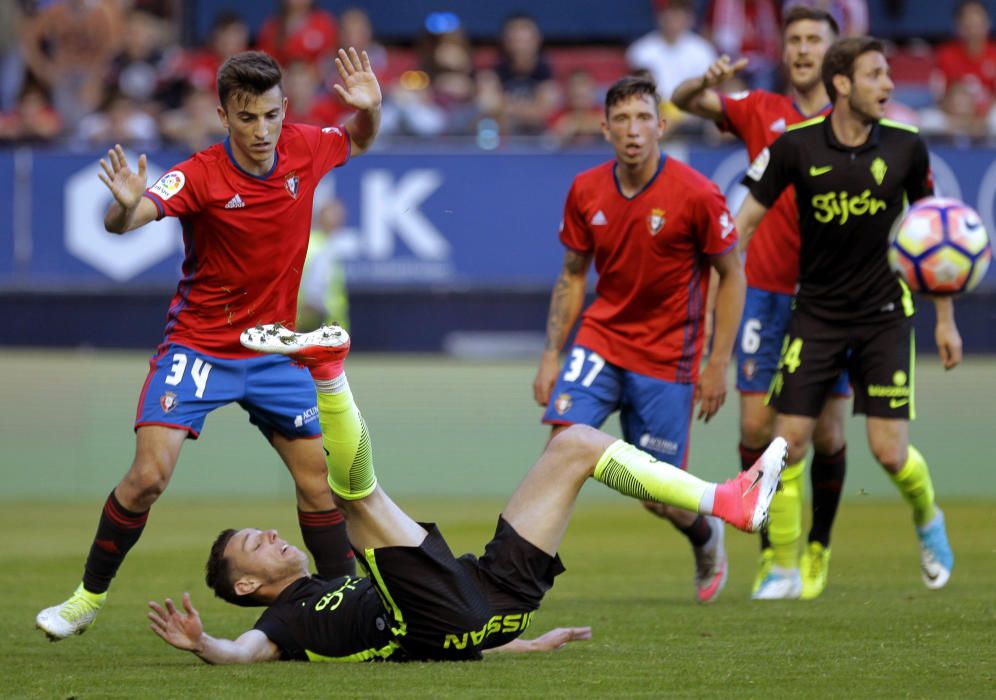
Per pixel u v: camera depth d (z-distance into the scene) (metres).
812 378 21.89
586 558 27.94
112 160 16.84
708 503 15.22
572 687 13.77
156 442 17.61
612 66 51.97
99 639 18.17
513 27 45.94
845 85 21.17
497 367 41.34
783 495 22.30
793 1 46.16
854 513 36.34
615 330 21.88
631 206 21.16
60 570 25.83
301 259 18.50
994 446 40.78
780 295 24.19
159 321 40.84
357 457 14.27
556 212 40.00
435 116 43.94
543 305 40.38
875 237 21.53
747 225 22.19
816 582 22.42
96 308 40.88
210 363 18.06
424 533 14.68
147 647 17.48
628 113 20.52
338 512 18.95
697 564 21.62
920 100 46.44
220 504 39.88
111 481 41.78
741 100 24.95
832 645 16.58
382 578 14.61
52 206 40.41
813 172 21.45
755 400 24.42
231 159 17.78
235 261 17.92
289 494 42.72
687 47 46.47
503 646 16.19
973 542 29.14
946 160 38.75
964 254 19.17
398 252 40.12
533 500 15.22
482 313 40.50
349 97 18.77
